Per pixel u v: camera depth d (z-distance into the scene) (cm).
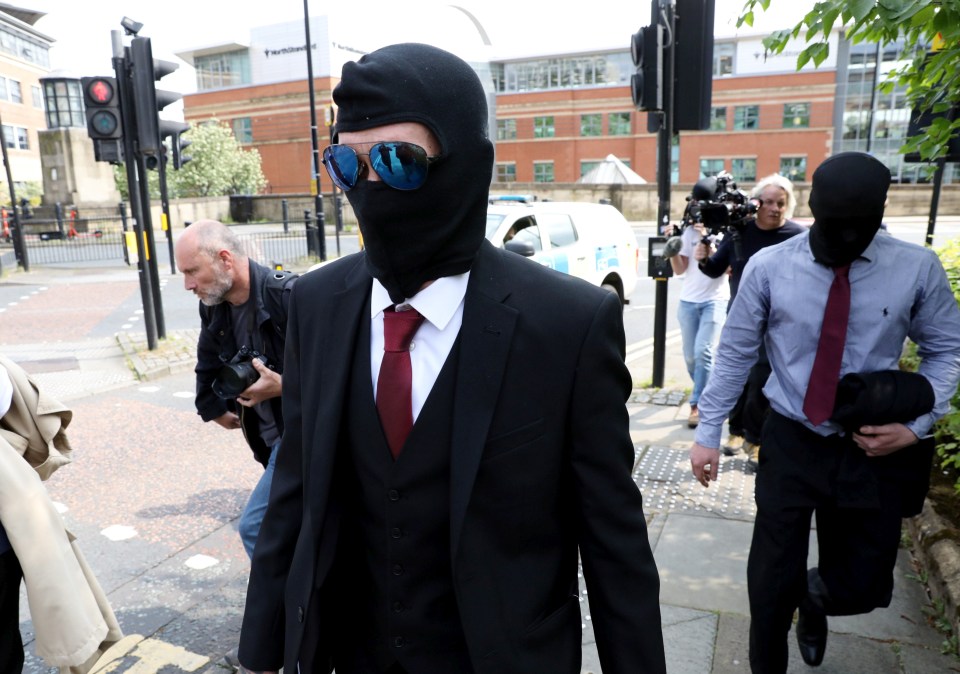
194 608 317
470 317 119
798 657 264
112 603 321
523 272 125
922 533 330
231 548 373
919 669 255
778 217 426
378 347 126
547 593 124
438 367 121
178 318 1088
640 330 968
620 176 3500
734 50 4550
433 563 123
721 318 519
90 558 362
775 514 221
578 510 127
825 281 213
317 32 4716
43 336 959
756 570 226
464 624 116
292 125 4884
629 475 127
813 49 280
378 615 130
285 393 142
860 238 203
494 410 117
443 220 116
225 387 240
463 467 115
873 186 196
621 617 124
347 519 132
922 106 320
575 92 4966
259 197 3547
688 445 496
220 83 5147
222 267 248
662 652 125
